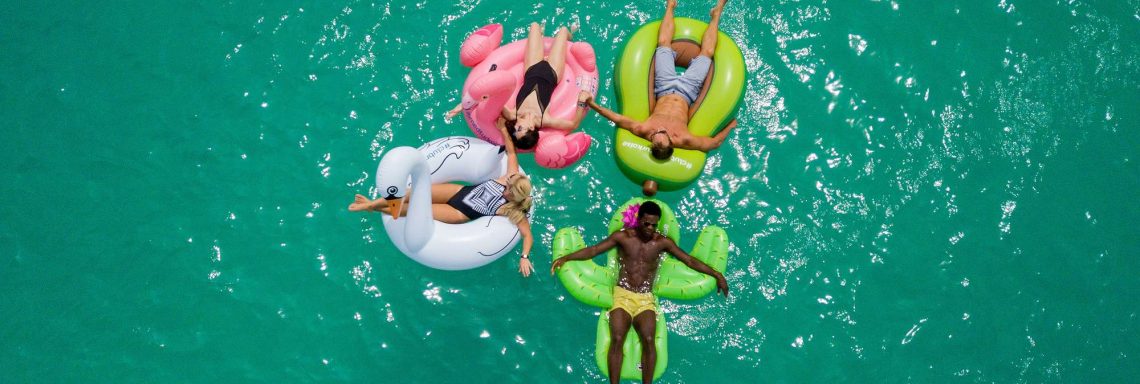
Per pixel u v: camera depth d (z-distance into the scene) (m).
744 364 5.24
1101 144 5.73
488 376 5.25
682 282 5.03
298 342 5.32
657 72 5.57
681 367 5.23
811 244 5.48
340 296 5.41
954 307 5.36
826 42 5.98
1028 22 6.05
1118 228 5.52
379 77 5.95
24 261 5.53
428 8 6.14
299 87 5.97
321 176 5.68
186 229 5.59
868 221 5.53
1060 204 5.58
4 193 5.71
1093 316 5.33
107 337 5.34
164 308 5.39
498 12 6.11
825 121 5.77
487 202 5.21
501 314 5.37
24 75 6.11
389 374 5.27
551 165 5.27
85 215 5.65
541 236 5.53
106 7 6.34
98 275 5.48
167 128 5.90
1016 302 5.37
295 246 5.52
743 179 5.62
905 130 5.75
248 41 6.14
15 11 6.35
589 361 5.26
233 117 5.90
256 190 5.68
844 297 5.37
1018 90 5.87
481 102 4.98
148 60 6.14
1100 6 6.09
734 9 6.06
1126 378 5.21
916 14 6.09
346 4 6.20
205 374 5.27
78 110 5.98
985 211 5.57
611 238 5.09
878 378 5.22
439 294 5.40
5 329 5.37
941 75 5.89
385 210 5.04
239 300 5.41
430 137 5.76
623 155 5.30
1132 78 5.91
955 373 5.23
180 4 6.32
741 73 5.50
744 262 5.44
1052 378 5.21
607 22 6.08
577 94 5.41
